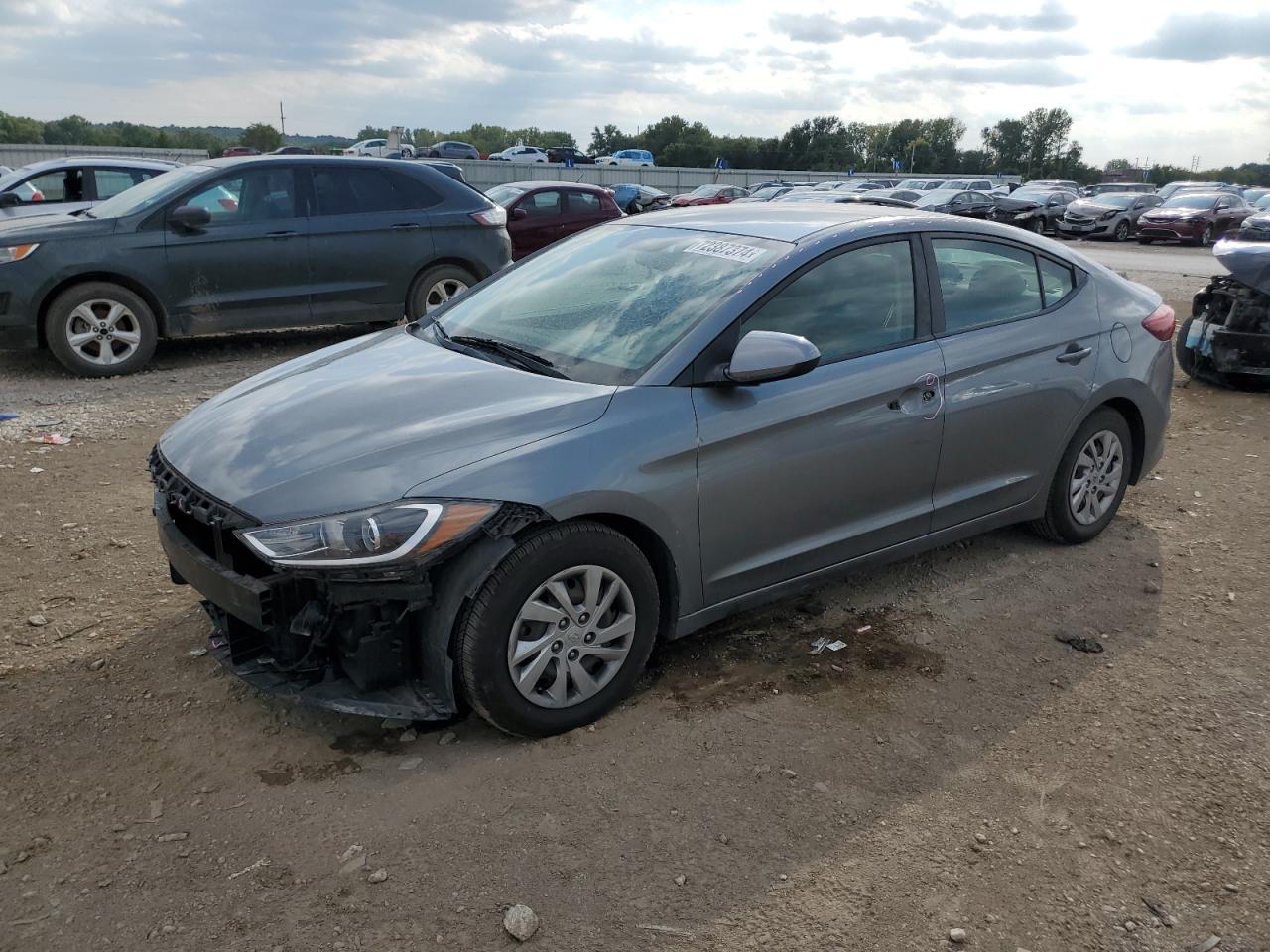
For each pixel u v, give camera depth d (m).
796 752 3.17
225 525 2.93
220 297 8.63
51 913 2.46
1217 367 8.29
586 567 3.12
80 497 5.34
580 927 2.44
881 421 3.79
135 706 3.35
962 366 4.04
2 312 7.86
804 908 2.52
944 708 3.46
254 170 8.73
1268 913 2.56
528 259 4.56
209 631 3.85
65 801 2.87
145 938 2.39
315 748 3.14
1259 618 4.18
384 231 9.29
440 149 51.00
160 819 2.80
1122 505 5.52
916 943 2.43
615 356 3.46
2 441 6.31
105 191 12.08
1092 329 4.58
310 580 2.92
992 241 4.33
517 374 3.46
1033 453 4.45
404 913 2.47
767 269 3.61
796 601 4.25
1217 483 5.93
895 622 4.09
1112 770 3.13
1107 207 29.59
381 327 11.05
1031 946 2.43
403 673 3.06
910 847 2.76
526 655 3.06
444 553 2.84
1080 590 4.41
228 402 3.60
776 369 3.23
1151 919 2.53
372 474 2.91
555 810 2.85
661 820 2.83
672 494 3.26
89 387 7.95
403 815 2.82
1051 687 3.61
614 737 3.22
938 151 125.44
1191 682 3.66
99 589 4.21
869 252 3.88
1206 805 2.97
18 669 3.55
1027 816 2.90
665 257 3.93
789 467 3.55
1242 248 8.09
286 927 2.42
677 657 3.75
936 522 4.16
